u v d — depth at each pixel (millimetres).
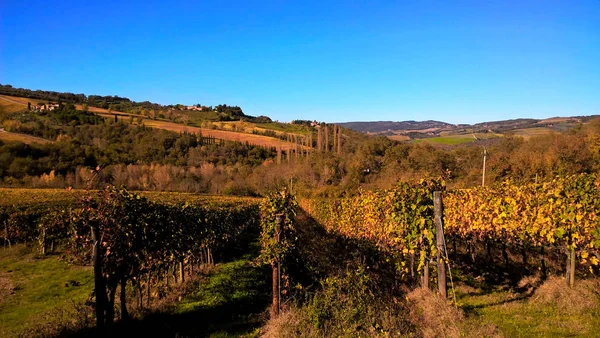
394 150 53188
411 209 8445
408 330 5992
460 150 49156
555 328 6008
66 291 10875
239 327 7461
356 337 5789
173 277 11969
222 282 10820
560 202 7992
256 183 60938
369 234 12641
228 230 18078
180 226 10961
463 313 6836
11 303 9820
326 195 42281
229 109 152625
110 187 7301
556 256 12008
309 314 6352
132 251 7691
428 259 8375
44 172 48719
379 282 9477
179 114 131125
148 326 7391
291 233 9742
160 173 56906
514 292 8922
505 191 10633
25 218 20172
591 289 7496
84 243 6945
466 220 11930
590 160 30719
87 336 6656
